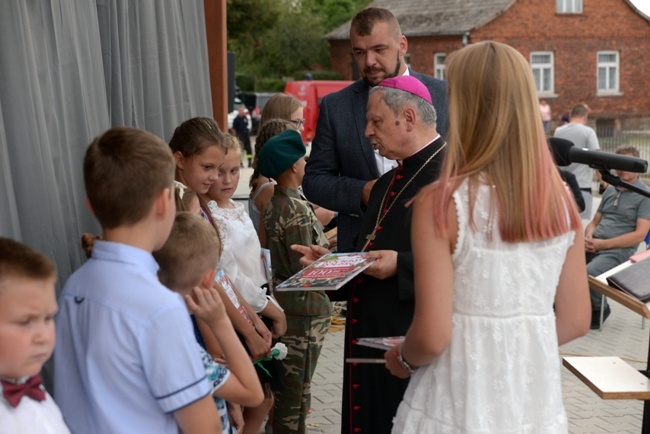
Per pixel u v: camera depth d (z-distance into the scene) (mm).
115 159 2123
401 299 3000
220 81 6414
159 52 4715
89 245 2602
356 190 3992
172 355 2072
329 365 6496
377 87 3232
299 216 4238
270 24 40125
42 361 1985
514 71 2203
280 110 5840
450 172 2225
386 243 3164
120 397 2094
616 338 7438
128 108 4195
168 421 2125
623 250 7688
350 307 3201
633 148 8109
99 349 2084
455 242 2197
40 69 3205
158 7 4680
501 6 38406
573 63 39344
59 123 3338
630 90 40375
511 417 2232
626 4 39656
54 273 2006
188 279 2531
